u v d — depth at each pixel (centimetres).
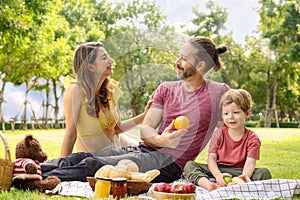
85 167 447
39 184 415
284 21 3297
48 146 1080
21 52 2258
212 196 389
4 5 1372
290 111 4222
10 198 373
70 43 2550
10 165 411
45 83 2884
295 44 3209
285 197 376
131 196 394
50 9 1488
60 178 444
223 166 467
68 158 461
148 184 402
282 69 3422
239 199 377
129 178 413
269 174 448
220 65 501
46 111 2816
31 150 439
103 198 374
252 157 452
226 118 465
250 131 469
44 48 2309
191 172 451
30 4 1398
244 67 3553
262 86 3575
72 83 492
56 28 2272
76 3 2942
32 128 2731
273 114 3806
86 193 401
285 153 972
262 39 3506
